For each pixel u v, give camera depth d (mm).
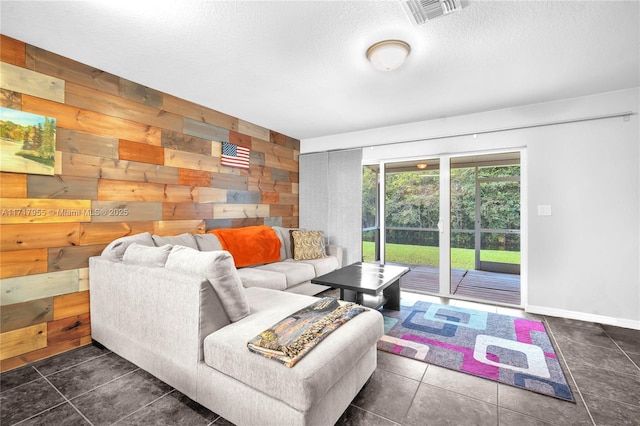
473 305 3553
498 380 1979
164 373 1827
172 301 1754
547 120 3320
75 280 2418
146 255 2061
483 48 2252
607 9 1811
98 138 2578
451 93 3115
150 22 1942
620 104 3006
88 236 2506
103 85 2613
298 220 5156
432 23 1949
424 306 3506
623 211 2994
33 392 1829
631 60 2428
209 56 2379
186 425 1553
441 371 2094
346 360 1507
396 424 1571
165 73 2676
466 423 1582
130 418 1602
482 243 3932
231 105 3502
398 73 2664
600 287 3082
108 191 2645
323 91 3084
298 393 1274
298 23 1956
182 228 3297
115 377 1995
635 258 2953
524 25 1970
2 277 2059
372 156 4492
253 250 3719
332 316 1794
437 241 4078
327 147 4902
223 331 1653
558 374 2051
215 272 1684
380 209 4523
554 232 3273
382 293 3410
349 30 2031
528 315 3242
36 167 2205
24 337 2152
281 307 2029
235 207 3980
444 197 3986
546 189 3312
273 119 4035
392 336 2668
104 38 2119
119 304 2148
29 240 2180
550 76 2715
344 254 4695
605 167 3062
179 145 3262
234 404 1482
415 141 4152
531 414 1652
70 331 2387
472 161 3912
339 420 1596
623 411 1679
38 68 2227
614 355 2330
